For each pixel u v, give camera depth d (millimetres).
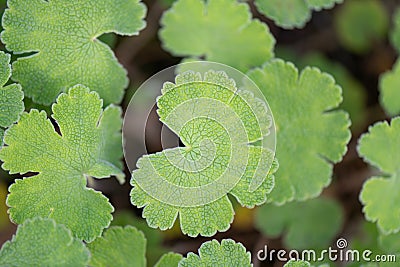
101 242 366
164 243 419
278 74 377
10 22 354
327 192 450
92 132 354
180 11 393
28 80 359
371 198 386
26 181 349
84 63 363
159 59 459
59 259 341
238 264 350
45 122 350
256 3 396
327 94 379
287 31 480
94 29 361
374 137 385
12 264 340
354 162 457
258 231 431
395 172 388
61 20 357
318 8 400
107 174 354
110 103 370
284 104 378
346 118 381
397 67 422
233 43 395
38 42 357
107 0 361
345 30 483
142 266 371
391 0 486
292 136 378
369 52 487
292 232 422
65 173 351
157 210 349
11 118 348
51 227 342
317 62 463
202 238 424
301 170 379
